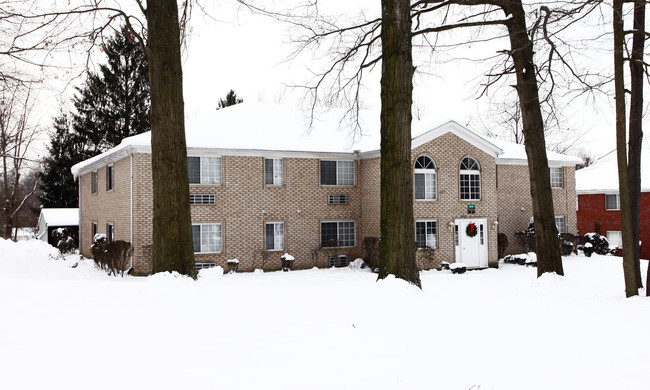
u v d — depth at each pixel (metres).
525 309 9.94
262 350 6.63
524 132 15.56
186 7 15.11
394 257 11.32
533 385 5.96
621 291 12.82
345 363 6.33
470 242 25.56
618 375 6.34
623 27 11.52
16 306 8.19
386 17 11.70
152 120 11.41
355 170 26.22
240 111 28.69
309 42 16.73
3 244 24.20
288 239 24.62
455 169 25.47
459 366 6.45
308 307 8.69
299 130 27.22
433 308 9.25
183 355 6.34
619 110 11.38
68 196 46.16
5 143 31.78
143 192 21.88
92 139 44.09
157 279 10.42
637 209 14.05
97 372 5.72
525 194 29.91
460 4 14.84
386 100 11.67
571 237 29.41
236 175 23.73
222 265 23.25
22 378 5.48
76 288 9.71
